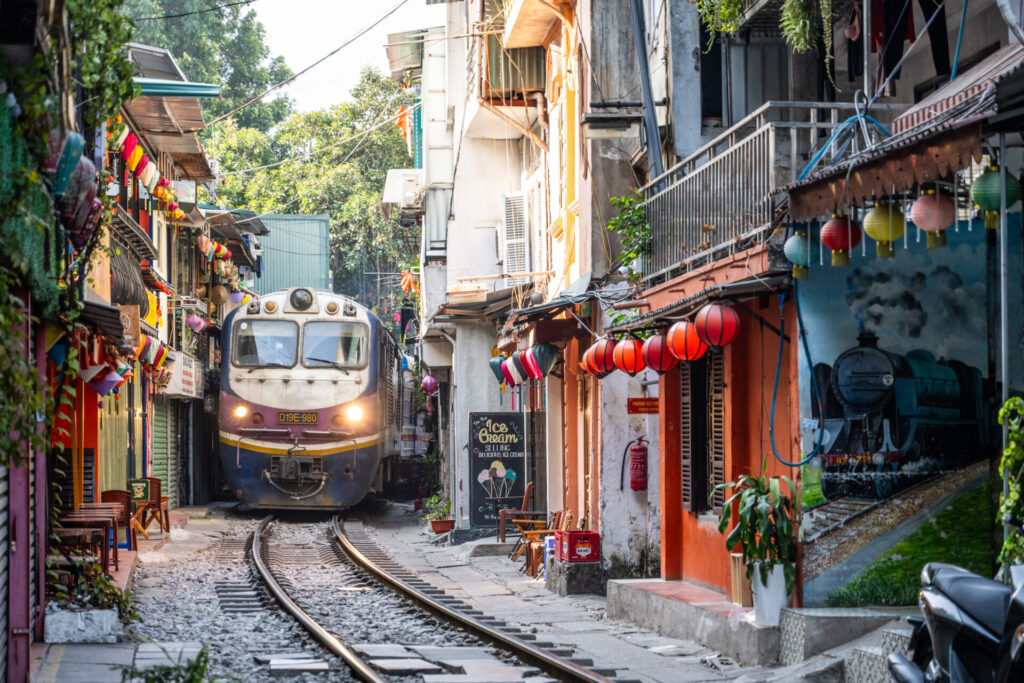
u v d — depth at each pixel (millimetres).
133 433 28438
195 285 39938
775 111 15219
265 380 34188
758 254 12422
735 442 14359
